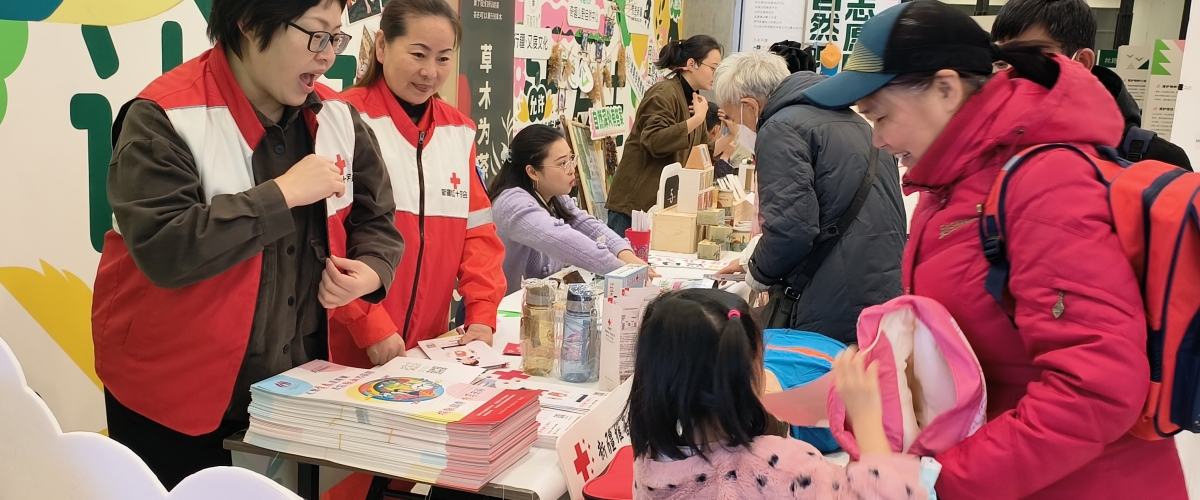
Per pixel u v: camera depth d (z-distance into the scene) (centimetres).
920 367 126
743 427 123
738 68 291
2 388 109
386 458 154
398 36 219
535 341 206
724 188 390
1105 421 108
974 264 122
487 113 420
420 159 228
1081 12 202
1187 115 253
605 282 197
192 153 154
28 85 201
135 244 145
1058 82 117
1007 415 118
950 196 127
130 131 149
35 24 202
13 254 201
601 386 197
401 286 224
